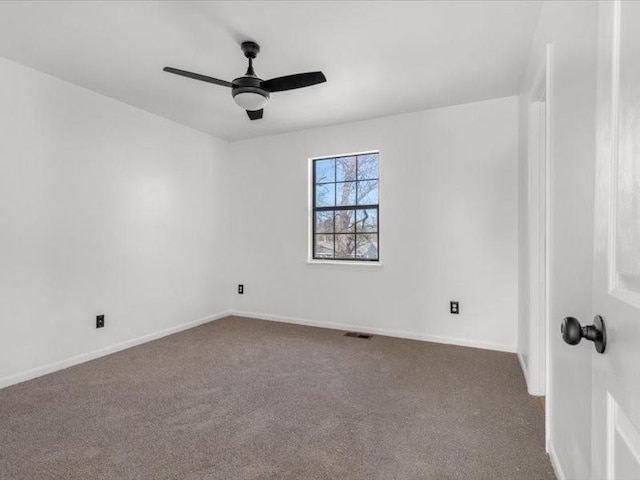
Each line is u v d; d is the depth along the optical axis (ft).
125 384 8.70
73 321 10.00
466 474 5.45
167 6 6.75
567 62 4.70
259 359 10.41
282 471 5.54
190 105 11.60
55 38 7.82
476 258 11.38
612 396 2.21
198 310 14.21
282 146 14.62
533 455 5.89
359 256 13.61
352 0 6.57
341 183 13.93
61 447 6.12
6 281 8.60
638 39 1.86
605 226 2.34
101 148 10.71
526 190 8.75
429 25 7.34
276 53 8.45
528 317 8.36
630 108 1.96
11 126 8.68
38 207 9.21
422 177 12.14
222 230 15.40
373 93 10.70
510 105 10.91
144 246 12.04
